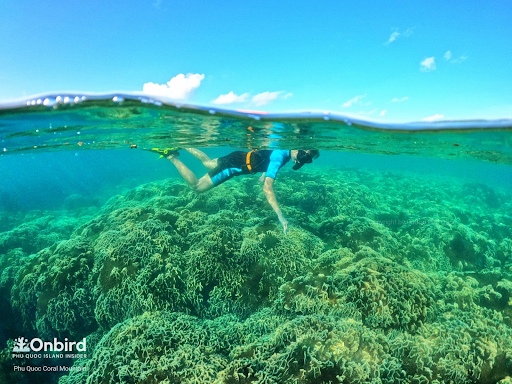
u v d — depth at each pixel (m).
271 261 5.77
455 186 22.45
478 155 9.11
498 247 8.80
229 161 7.17
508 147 7.13
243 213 7.93
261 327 4.55
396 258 6.59
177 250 5.89
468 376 3.60
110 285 5.43
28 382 5.63
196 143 9.19
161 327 4.14
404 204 12.83
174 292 5.23
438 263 7.23
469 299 5.35
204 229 6.31
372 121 5.87
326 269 5.60
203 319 5.22
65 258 6.24
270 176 6.44
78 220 12.59
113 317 5.34
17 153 10.64
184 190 9.66
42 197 24.91
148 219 6.50
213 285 5.65
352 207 9.48
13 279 7.37
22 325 6.55
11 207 20.75
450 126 5.81
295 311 4.82
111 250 5.75
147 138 8.31
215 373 3.57
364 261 5.20
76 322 5.72
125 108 5.20
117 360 3.72
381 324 4.39
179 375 3.53
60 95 4.68
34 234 10.95
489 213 14.44
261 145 8.75
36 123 5.90
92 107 5.07
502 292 5.62
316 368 3.32
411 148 8.62
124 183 30.55
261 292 5.55
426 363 3.60
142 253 5.67
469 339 3.94
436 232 8.03
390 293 4.62
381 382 3.28
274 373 3.44
